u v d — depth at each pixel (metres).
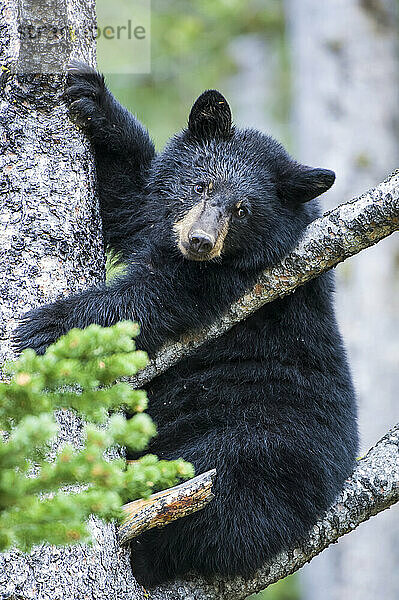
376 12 24.05
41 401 5.02
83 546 6.98
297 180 10.39
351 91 23.86
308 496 9.90
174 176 10.66
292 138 27.59
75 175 8.24
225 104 10.70
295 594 23.38
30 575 6.67
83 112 8.80
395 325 22.55
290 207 10.53
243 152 10.65
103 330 5.32
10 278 7.73
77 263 8.18
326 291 10.83
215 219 9.83
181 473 5.61
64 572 6.80
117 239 10.98
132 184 10.77
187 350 9.44
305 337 10.72
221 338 10.61
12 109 8.11
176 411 10.52
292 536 9.62
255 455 10.08
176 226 10.28
